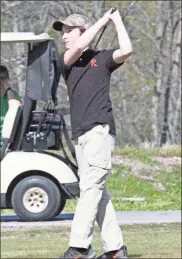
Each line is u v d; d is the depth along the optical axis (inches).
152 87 3189.0
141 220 1140.5
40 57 1112.2
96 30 660.7
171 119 3225.9
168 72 3154.5
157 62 3142.2
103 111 661.9
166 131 3230.8
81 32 676.7
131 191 1488.7
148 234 971.3
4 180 1133.1
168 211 1289.4
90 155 655.1
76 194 1135.6
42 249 849.5
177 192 1505.9
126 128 3218.5
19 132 1131.3
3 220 1171.9
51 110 1123.9
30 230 1034.7
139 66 3174.2
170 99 3218.5
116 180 1536.7
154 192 1492.4
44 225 1089.4
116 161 1668.3
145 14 3068.4
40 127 1128.8
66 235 975.6
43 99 1108.5
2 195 1133.7
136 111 3262.8
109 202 674.8
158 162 1692.9
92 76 664.4
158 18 3107.8
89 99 661.3
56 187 1139.3
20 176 1139.3
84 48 658.8
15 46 2861.7
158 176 1600.6
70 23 676.1
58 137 1128.8
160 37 3122.5
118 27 663.1
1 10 2726.4
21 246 877.2
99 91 663.1
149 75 3193.9
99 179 656.4
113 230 673.0
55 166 1134.4
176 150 1775.3
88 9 2706.7
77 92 665.0
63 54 671.8
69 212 1268.5
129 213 1251.2
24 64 2827.3
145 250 824.3
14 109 1131.3
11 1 2731.3
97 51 673.6
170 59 3149.6
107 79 669.9
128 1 2972.4
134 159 1700.3
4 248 862.5
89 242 653.9
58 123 1127.0
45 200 1140.5
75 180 1138.0
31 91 1116.5
